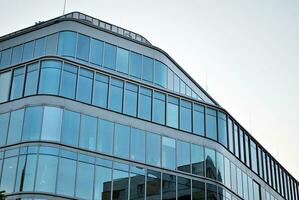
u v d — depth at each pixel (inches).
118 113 1881.2
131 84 1959.9
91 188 1711.4
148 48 2090.3
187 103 2096.5
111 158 1797.5
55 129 1715.1
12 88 1846.7
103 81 1888.5
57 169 1663.4
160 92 2032.5
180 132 2022.6
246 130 2416.3
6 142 1748.3
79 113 1782.7
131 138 1876.2
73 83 1812.3
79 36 1932.8
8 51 1995.6
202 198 1964.8
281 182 2800.2
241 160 2301.9
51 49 1897.1
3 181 1675.7
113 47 1999.3
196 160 2017.7
